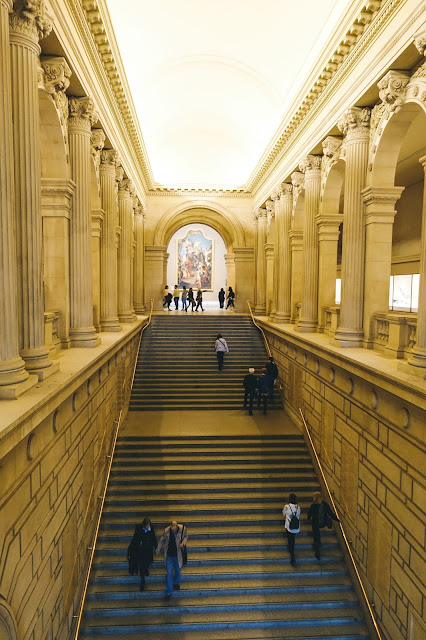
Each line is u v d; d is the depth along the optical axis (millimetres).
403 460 7824
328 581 10148
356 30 9969
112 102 13727
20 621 5652
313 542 11047
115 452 13734
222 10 14414
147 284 29312
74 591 8688
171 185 28547
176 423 15867
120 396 14992
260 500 12250
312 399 13812
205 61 18125
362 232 11266
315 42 13484
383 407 8500
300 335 14375
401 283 17391
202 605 9422
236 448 14211
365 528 9547
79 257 10695
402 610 7789
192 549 10812
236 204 28844
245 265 29109
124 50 15453
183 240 39156
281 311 19516
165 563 9586
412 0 8039
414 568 7383
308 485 12750
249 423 15969
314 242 15305
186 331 23062
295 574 10250
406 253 19375
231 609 9461
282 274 19438
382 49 9211
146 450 13953
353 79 10953
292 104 15055
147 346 21734
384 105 10164
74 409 8305
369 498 9336
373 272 11016
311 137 14602
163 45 16328
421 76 8617
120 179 16844
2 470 4988
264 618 9250
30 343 6906
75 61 9320
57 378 7000
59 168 9945
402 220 19719
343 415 10945
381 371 7887
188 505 12000
